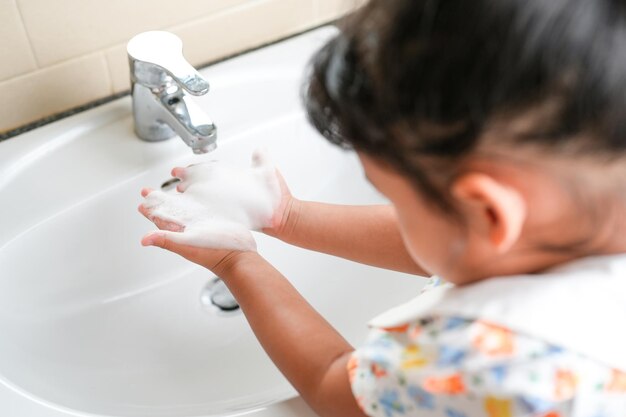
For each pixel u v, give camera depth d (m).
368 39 0.34
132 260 0.67
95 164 0.64
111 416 0.50
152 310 0.67
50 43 0.61
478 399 0.39
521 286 0.39
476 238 0.37
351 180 0.74
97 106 0.68
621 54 0.30
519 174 0.33
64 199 0.61
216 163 0.63
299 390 0.50
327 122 0.38
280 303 0.54
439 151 0.33
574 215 0.36
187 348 0.65
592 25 0.30
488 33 0.30
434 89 0.31
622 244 0.39
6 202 0.61
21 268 0.60
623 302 0.38
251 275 0.56
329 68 0.36
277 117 0.69
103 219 0.63
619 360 0.38
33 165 0.63
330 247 0.63
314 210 0.63
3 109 0.63
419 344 0.41
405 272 0.62
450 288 0.43
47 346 0.60
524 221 0.36
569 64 0.30
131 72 0.59
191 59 0.72
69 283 0.64
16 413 0.48
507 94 0.30
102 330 0.65
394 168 0.36
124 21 0.64
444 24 0.31
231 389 0.60
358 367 0.44
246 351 0.65
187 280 0.70
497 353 0.38
